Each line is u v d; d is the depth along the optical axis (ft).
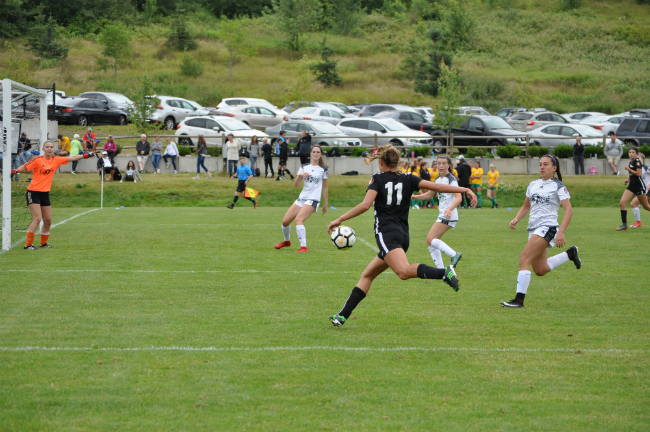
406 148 161.17
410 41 380.99
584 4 458.50
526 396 25.46
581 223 93.81
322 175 63.77
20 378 26.43
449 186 32.83
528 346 32.27
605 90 318.45
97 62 304.09
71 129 190.49
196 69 304.50
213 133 169.78
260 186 138.00
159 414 23.13
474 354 30.81
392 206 33.22
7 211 61.93
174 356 29.76
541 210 41.06
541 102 261.65
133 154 166.91
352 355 30.42
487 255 63.05
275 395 25.16
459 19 381.60
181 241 70.54
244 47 324.39
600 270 54.80
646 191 84.28
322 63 306.35
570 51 375.25
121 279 48.26
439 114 184.14
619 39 391.65
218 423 22.47
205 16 407.03
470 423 22.82
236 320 36.65
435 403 24.63
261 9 422.82
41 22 342.64
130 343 31.68
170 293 43.68
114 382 26.20
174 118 199.41
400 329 35.32
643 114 231.50
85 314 37.35
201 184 137.28
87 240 70.18
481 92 305.32
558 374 28.07
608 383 26.99
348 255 61.77
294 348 31.35
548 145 173.78
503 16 430.20
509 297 44.06
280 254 62.03
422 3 439.63
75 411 23.27
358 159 153.38
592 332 35.01
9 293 42.70
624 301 42.88
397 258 32.32
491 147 165.68
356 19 395.34
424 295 44.55
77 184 132.16
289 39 355.97
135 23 373.20
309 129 168.55
